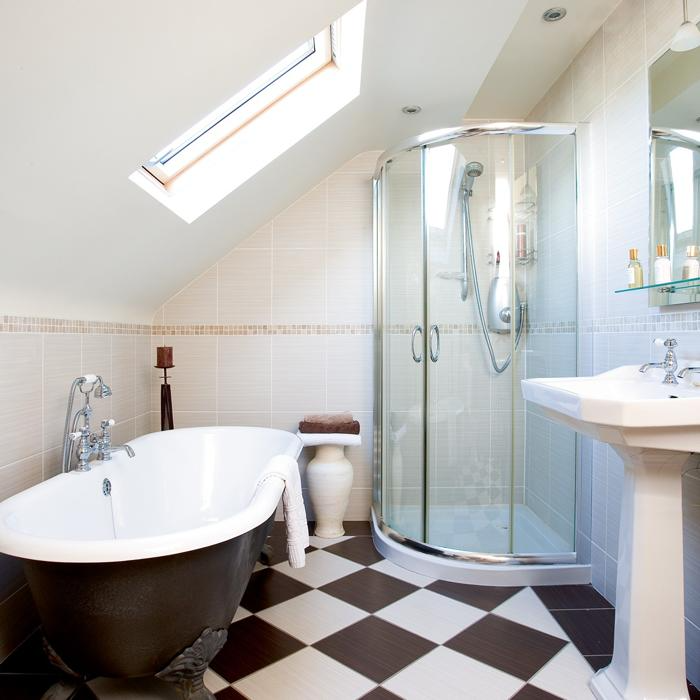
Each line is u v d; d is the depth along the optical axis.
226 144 2.37
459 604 2.06
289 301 3.10
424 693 1.52
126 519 2.09
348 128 2.66
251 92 2.26
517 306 2.45
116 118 1.40
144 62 1.27
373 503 3.02
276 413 3.11
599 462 2.18
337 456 2.87
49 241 1.68
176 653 1.32
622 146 2.03
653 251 1.79
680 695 1.42
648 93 1.82
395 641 1.80
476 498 2.44
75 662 1.31
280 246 3.10
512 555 2.30
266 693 1.52
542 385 1.58
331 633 1.85
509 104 2.93
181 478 2.49
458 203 2.47
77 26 1.06
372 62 2.13
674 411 1.18
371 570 2.39
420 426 2.48
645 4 1.87
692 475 1.61
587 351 2.31
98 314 2.42
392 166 2.64
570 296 2.38
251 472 2.52
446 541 2.42
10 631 1.72
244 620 1.94
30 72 1.10
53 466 2.02
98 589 1.21
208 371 3.09
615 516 2.06
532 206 2.42
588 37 2.28
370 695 1.51
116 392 2.59
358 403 3.11
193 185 2.33
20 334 1.82
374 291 2.96
